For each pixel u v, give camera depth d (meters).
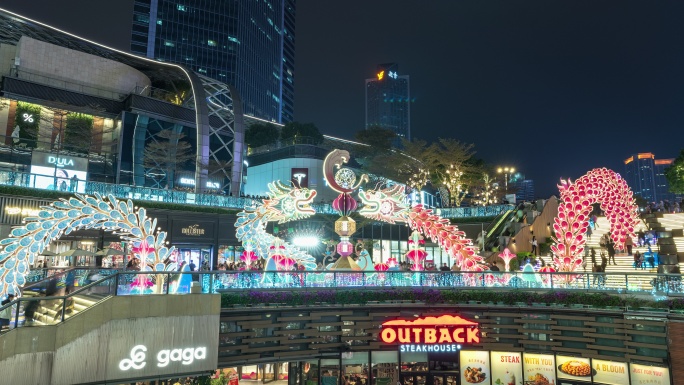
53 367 13.78
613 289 18.39
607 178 24.58
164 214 37.47
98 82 53.62
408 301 20.42
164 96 62.56
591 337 18.42
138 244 17.50
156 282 16.03
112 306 14.89
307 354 19.34
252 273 18.75
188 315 16.11
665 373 16.69
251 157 64.31
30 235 15.29
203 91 50.69
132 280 15.60
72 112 49.75
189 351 15.96
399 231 47.84
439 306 20.28
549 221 39.12
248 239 21.61
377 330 20.20
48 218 15.66
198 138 48.50
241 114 52.19
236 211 40.84
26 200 30.80
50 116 47.94
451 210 46.12
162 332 15.56
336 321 20.06
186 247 38.38
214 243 39.47
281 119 157.12
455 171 59.25
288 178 58.50
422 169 58.06
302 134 68.25
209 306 16.58
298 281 19.58
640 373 17.34
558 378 18.94
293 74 171.38
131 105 50.88
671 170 59.03
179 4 120.75
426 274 20.95
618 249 27.27
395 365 20.61
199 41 122.25
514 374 19.78
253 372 22.44
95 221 16.59
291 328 19.17
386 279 20.67
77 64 52.22
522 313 19.77
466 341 19.89
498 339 20.05
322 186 58.78
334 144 70.38
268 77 149.75
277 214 21.92
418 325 20.06
